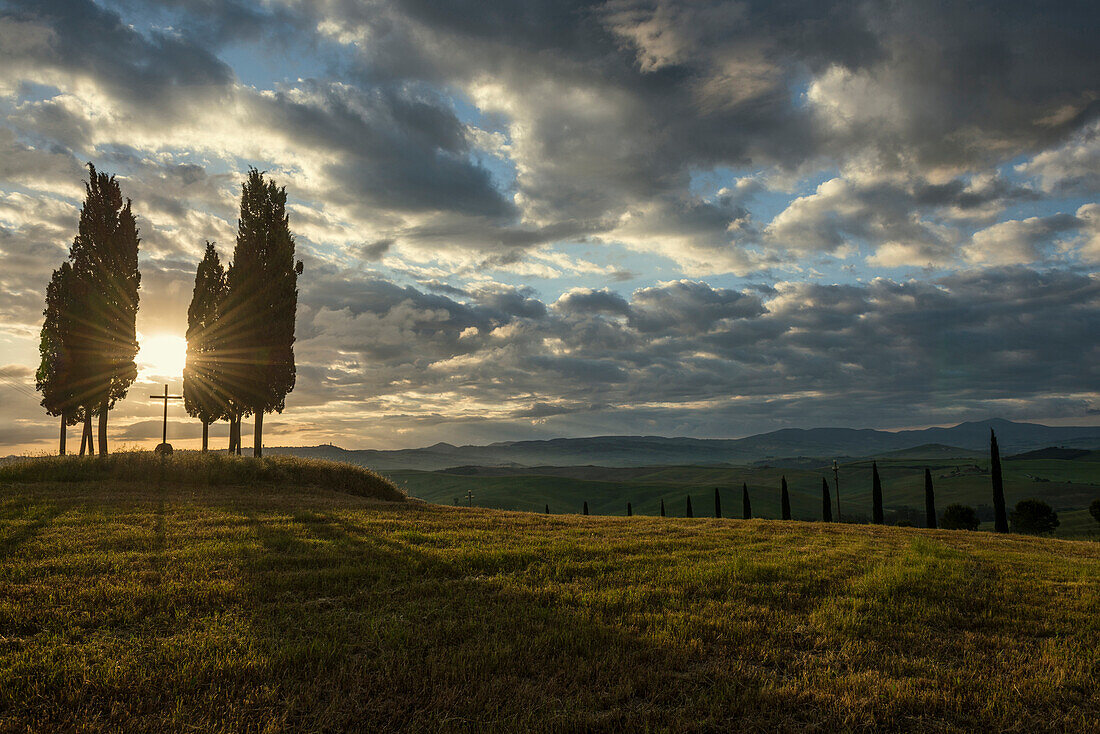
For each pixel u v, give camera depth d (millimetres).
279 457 32531
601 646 8000
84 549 12992
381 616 8914
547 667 7191
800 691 6695
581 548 15508
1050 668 7777
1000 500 53781
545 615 9289
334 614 8930
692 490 199125
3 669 6410
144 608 8875
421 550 14242
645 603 10250
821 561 15156
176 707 5793
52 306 44156
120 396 42062
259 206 40188
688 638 8422
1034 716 6383
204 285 42750
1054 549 22984
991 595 11977
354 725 5684
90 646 7234
